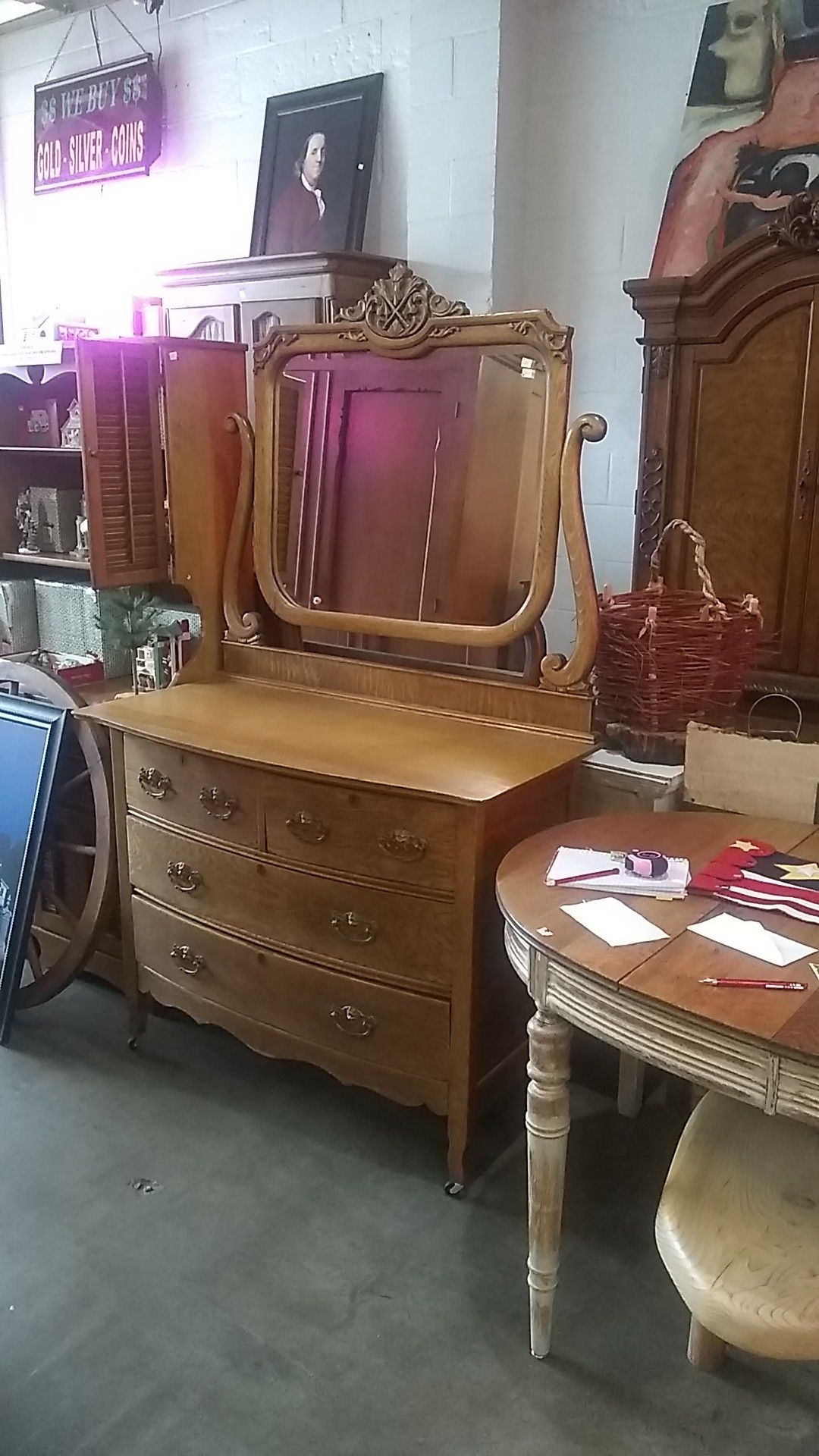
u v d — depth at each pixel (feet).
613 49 8.97
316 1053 7.16
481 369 7.24
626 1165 6.99
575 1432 5.12
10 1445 5.01
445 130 9.46
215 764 7.16
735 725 7.66
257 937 7.27
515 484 7.18
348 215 10.14
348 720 7.62
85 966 8.70
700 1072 4.31
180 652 9.34
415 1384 5.37
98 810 8.23
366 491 7.88
